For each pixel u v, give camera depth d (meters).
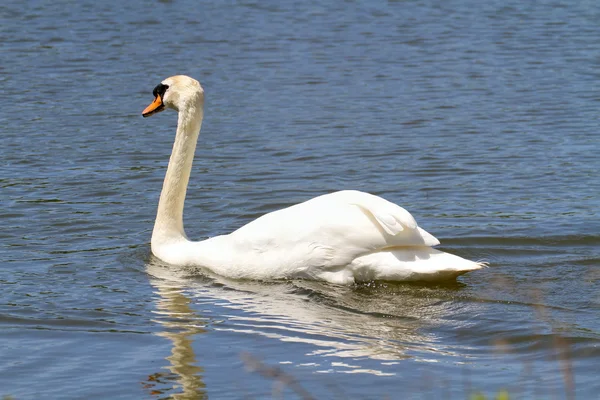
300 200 17.19
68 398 9.40
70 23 36.31
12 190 17.53
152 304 12.04
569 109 24.19
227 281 12.94
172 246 13.93
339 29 36.31
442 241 14.66
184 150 14.05
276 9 40.34
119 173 18.88
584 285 12.47
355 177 18.67
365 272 12.27
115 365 10.18
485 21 37.69
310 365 10.02
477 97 25.83
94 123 22.98
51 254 14.19
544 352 10.26
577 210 16.09
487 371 9.80
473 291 12.26
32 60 30.12
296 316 11.53
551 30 35.66
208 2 41.62
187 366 10.11
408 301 11.94
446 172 18.89
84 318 11.55
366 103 25.25
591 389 9.26
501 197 17.08
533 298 11.85
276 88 27.11
